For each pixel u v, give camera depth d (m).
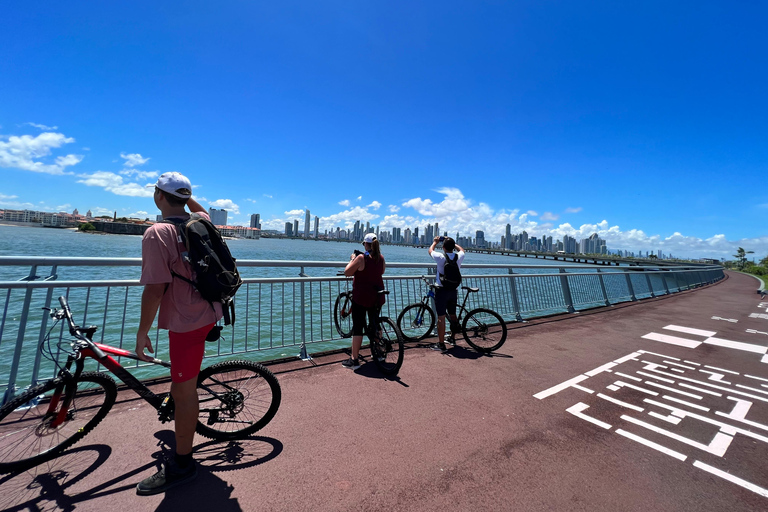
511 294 8.03
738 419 3.68
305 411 3.37
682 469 2.77
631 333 7.61
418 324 6.07
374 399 3.71
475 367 4.88
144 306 2.09
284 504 2.17
